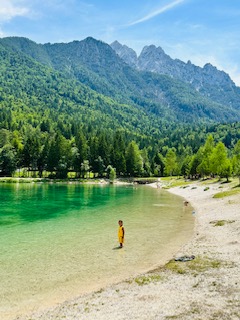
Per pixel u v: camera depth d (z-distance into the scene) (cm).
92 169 18388
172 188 12600
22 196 8831
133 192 10906
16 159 17200
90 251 3064
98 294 2066
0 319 1769
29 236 3681
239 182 10088
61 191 10869
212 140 13750
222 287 2039
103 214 5447
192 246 3222
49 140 19488
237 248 2952
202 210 5950
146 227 4284
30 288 2186
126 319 1677
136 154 19750
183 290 2034
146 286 2153
